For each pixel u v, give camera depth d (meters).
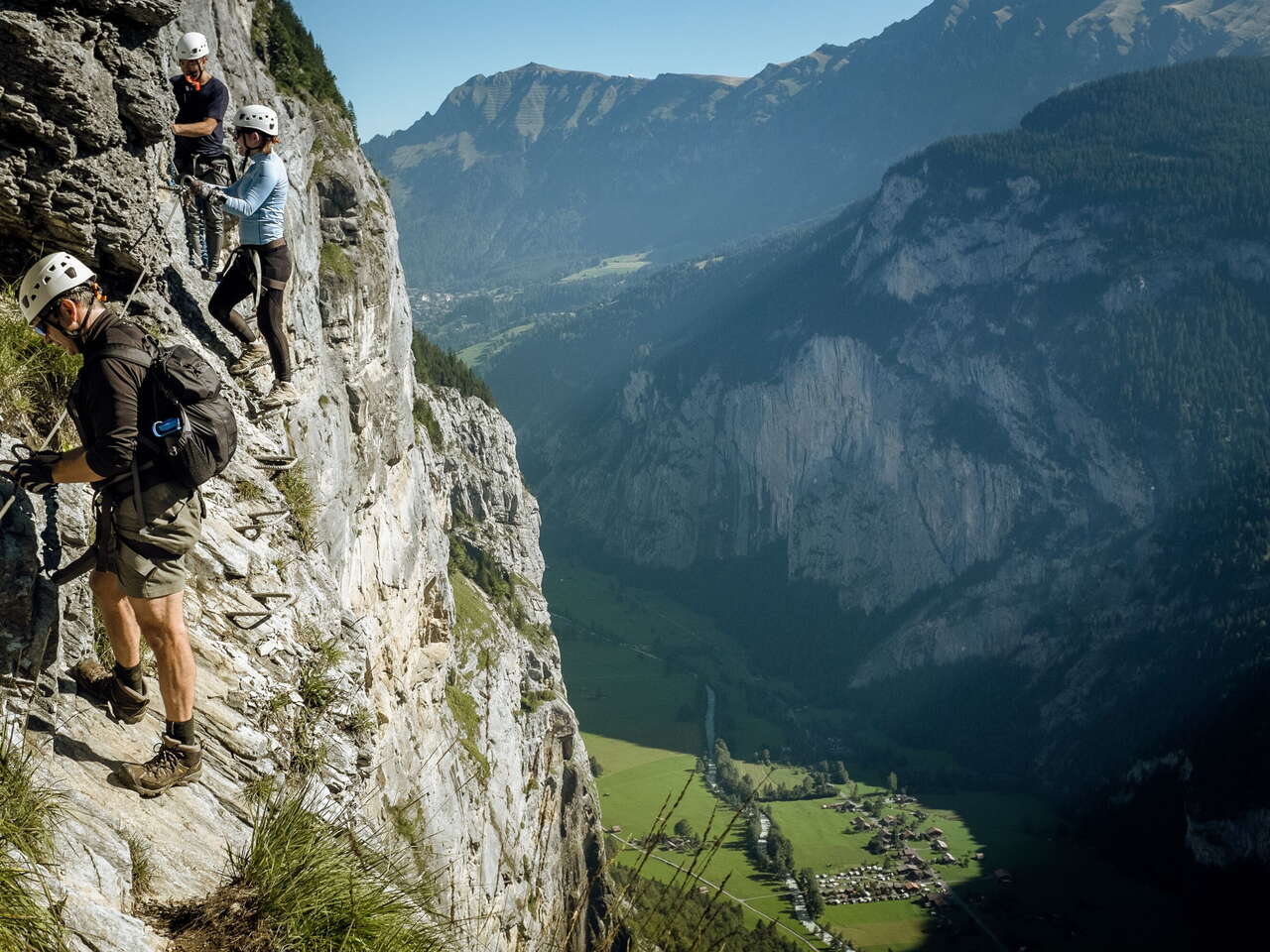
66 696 6.35
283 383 13.20
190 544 6.09
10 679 5.63
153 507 5.84
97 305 5.81
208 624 8.77
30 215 9.27
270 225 12.42
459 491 115.00
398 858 7.71
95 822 5.59
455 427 121.19
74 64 8.81
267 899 5.88
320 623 10.62
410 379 42.31
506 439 130.25
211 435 5.89
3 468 6.18
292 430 21.00
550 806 7.66
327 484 23.67
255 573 9.91
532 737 81.69
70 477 5.81
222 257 14.09
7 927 4.41
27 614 5.77
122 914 5.08
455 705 56.56
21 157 8.98
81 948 4.69
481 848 40.97
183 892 5.82
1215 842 189.12
